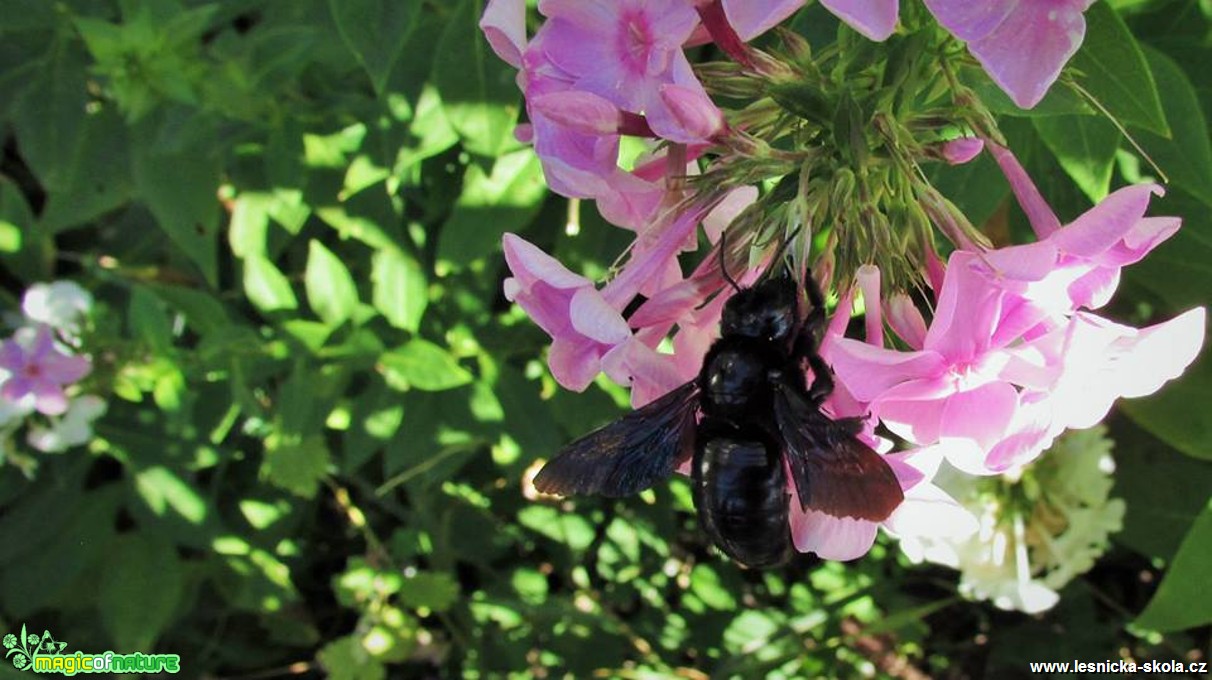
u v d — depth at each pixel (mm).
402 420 180
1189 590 139
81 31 151
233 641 258
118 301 214
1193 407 161
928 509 95
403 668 266
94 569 229
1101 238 84
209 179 164
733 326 97
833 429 93
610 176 95
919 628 227
